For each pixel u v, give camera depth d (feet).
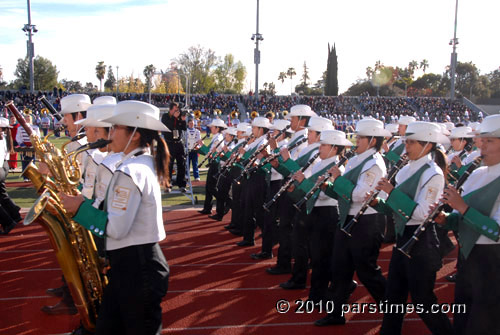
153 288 9.89
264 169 23.73
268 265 21.57
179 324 15.26
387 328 13.20
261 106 155.84
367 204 13.76
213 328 15.02
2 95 124.57
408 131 13.07
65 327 14.76
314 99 173.68
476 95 276.00
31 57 120.47
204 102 155.84
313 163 18.48
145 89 251.60
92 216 9.63
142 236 9.97
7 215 25.70
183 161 39.19
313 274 16.75
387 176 13.96
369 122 14.94
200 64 236.43
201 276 19.88
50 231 10.96
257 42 117.08
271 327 15.19
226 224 29.40
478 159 11.64
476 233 11.10
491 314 10.87
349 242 14.51
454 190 11.16
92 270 11.43
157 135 10.78
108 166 12.32
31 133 11.69
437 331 12.51
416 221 12.80
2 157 26.35
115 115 10.36
